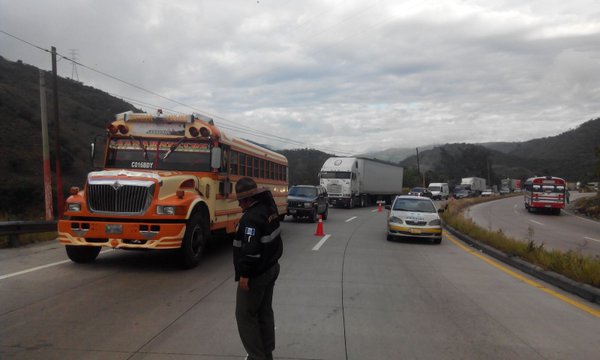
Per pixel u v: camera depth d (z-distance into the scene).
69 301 7.09
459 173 136.12
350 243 15.37
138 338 5.54
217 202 11.39
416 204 17.05
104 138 11.29
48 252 11.48
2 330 5.71
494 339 5.82
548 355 5.30
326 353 5.25
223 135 11.73
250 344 4.46
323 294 8.02
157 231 9.16
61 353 5.02
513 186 111.12
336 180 39.12
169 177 9.76
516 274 10.40
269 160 16.91
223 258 11.45
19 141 44.84
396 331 6.07
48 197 22.19
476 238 16.14
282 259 11.74
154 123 11.21
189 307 6.91
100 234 9.18
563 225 29.27
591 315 7.04
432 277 9.84
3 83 57.16
